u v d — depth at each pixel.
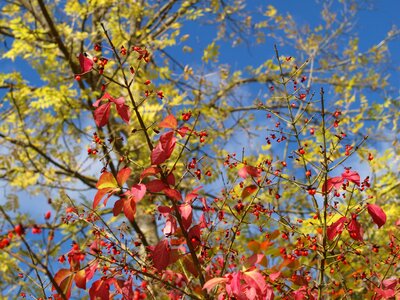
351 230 2.71
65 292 2.41
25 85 6.30
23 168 6.56
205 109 6.82
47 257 2.09
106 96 2.58
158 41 6.77
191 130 2.55
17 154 6.50
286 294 2.85
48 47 6.35
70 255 2.42
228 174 3.77
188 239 2.64
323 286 2.85
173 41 6.75
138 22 7.43
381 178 5.71
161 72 6.44
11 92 6.29
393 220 4.88
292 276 2.89
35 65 6.52
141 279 2.68
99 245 2.64
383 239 4.52
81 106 6.55
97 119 2.56
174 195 2.48
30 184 6.39
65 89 6.18
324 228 2.79
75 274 2.43
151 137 5.90
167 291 2.97
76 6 6.39
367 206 2.71
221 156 7.05
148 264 2.71
